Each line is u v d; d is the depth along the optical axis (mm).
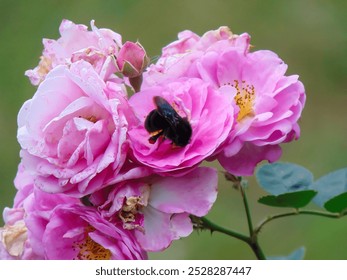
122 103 599
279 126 619
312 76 1502
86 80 595
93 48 624
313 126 1404
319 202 713
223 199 1242
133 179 598
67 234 604
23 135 601
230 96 617
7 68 1559
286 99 628
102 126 591
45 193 615
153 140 591
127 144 592
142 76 642
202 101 604
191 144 594
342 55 1528
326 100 1456
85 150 590
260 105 624
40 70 638
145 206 600
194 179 601
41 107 600
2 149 1380
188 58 634
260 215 1216
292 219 1198
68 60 623
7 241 625
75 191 592
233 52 641
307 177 720
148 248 598
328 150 1337
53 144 599
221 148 607
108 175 592
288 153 1335
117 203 591
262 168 725
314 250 1159
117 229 592
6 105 1474
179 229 599
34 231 614
